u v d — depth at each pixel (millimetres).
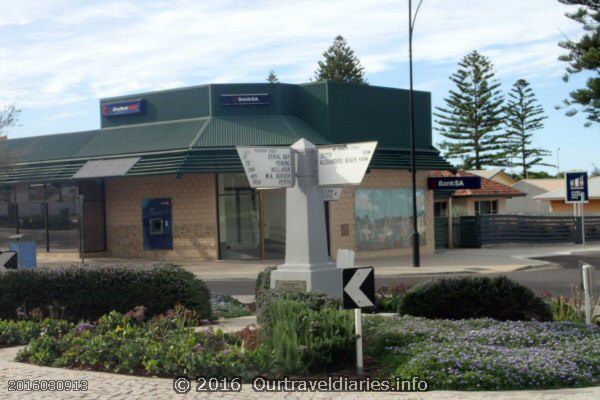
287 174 13750
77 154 32875
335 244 30484
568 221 43250
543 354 8953
